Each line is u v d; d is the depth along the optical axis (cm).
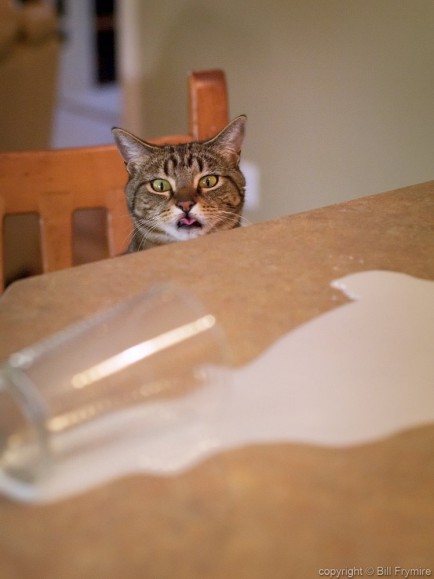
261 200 262
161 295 74
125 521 60
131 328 71
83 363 67
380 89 218
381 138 223
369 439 69
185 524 60
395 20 208
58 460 62
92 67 475
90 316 88
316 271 98
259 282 95
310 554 58
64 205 130
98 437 63
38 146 320
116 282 96
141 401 66
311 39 228
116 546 58
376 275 97
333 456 67
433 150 213
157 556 57
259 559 57
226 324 86
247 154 259
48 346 69
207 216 170
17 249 280
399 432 70
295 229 111
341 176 237
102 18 469
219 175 170
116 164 131
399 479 65
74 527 59
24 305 90
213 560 57
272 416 71
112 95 468
